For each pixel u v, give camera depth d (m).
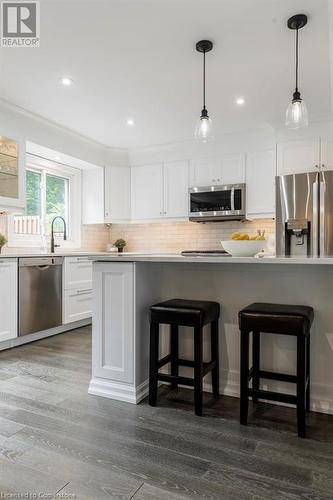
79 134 4.29
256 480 1.38
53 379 2.47
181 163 4.73
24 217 4.21
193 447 1.61
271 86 3.00
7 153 3.52
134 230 5.45
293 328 1.72
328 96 3.21
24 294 3.37
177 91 3.10
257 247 2.10
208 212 4.48
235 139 4.38
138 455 1.55
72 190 4.96
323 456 1.54
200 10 2.01
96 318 2.21
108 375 2.18
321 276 1.99
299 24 2.12
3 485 1.34
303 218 3.58
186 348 2.37
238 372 2.21
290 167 3.89
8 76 2.79
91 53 2.45
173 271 2.40
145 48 2.39
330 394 1.97
